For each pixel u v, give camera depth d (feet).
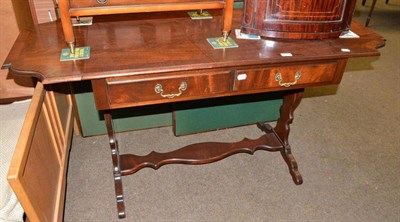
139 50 3.72
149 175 5.57
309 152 6.21
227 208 5.01
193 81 3.64
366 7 14.62
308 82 4.12
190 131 6.54
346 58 4.00
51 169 4.09
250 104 6.56
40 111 3.85
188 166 5.78
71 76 3.17
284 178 5.60
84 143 6.22
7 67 3.36
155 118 6.51
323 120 7.16
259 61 3.62
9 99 5.08
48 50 3.62
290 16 3.85
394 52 10.51
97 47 3.74
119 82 3.40
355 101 7.91
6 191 3.31
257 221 4.82
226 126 6.76
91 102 5.93
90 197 5.11
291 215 4.93
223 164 5.86
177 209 4.97
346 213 4.99
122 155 5.36
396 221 4.90
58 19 4.50
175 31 4.25
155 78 3.49
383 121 7.20
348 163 5.98
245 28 4.05
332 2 3.84
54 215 3.86
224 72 3.68
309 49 3.93
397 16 13.67
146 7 3.62
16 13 4.44
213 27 4.42
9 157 3.65
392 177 5.71
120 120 6.30
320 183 5.52
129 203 5.04
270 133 6.11
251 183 5.48
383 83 8.74
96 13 3.49
